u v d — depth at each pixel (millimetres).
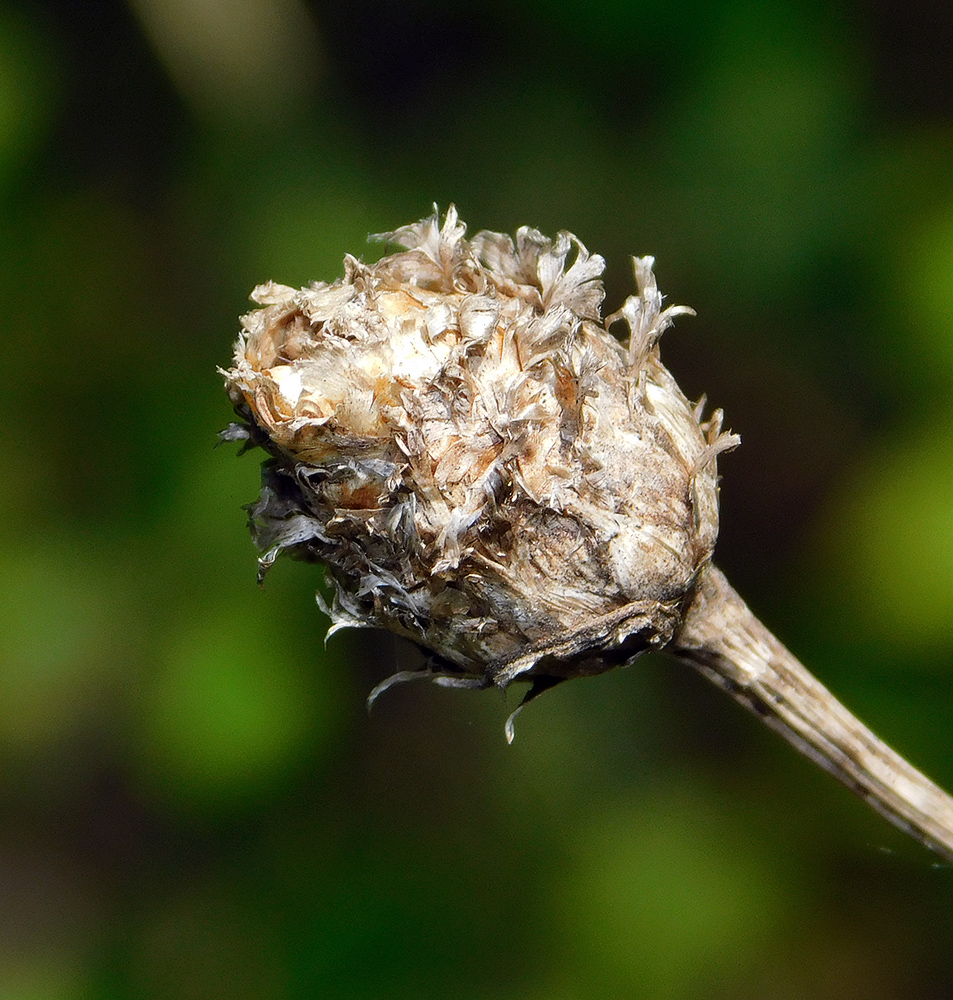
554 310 135
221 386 173
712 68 169
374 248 179
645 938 165
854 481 169
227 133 182
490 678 137
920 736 162
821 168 168
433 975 161
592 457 135
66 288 179
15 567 169
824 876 169
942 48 173
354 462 134
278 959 162
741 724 180
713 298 182
